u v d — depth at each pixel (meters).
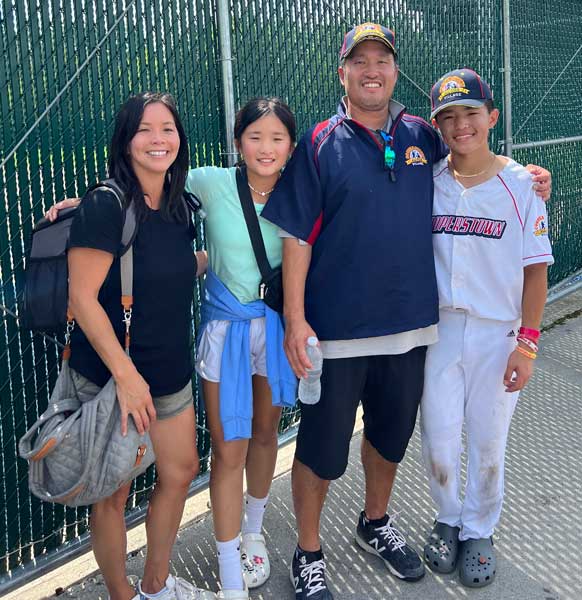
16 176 2.58
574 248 6.86
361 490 3.54
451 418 2.84
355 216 2.51
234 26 3.28
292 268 2.52
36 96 2.58
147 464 2.31
